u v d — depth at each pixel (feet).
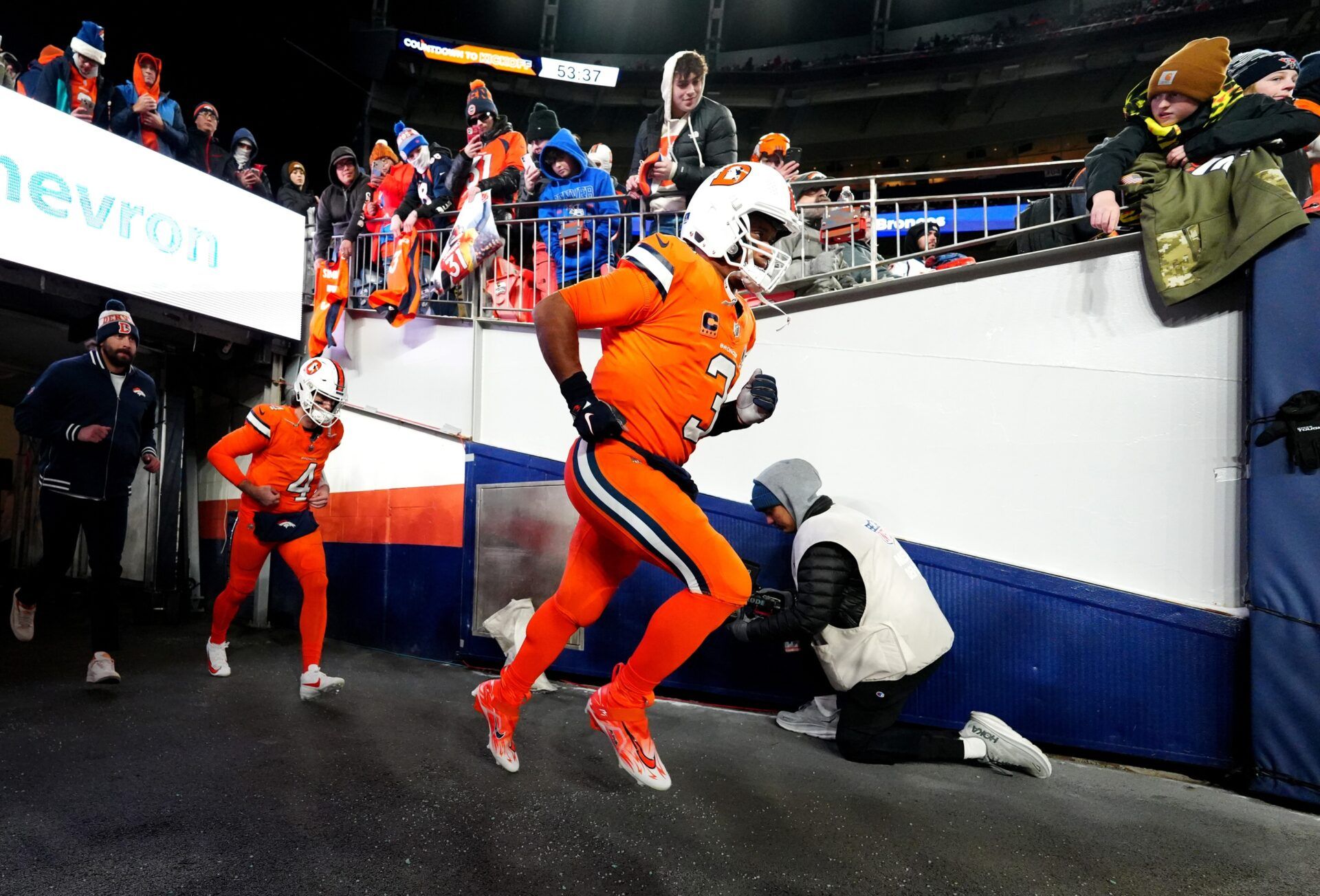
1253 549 7.91
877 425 10.45
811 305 10.94
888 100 56.59
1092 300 9.27
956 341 10.03
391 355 15.33
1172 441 8.80
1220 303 8.56
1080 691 9.03
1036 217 12.37
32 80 14.67
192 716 9.29
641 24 61.31
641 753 5.84
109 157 12.93
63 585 22.58
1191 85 8.44
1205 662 8.40
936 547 9.93
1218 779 8.30
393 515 14.67
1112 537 9.07
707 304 5.73
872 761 8.49
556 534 12.25
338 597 15.64
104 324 10.69
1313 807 7.32
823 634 8.61
